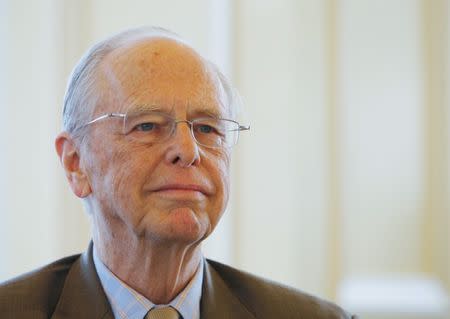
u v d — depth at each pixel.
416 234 9.05
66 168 3.45
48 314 3.30
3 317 3.22
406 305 8.56
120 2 7.31
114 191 3.17
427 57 9.06
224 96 3.43
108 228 3.29
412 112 9.06
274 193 7.42
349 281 8.80
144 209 3.13
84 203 3.53
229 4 7.43
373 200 8.97
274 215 7.40
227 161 3.38
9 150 7.01
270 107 7.45
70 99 3.40
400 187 8.97
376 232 8.95
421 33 9.08
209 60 3.54
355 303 8.51
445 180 9.02
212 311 3.45
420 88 9.06
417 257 8.97
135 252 3.25
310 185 8.34
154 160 3.13
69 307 3.29
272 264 7.39
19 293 3.32
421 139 9.05
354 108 8.97
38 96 7.08
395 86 9.05
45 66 7.11
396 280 8.89
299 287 7.81
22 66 7.07
